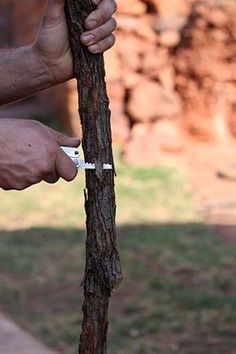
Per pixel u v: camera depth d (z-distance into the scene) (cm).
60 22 312
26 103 2216
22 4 2283
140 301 958
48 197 1523
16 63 328
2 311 943
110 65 1822
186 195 1526
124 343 835
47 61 322
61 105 1956
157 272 1077
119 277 299
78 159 295
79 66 300
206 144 1834
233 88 1841
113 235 299
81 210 1445
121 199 1481
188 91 1841
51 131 295
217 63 1827
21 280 1061
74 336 847
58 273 1086
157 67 1830
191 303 941
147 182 1587
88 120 298
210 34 1822
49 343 836
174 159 1748
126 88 1819
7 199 1520
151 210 1415
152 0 1841
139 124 1802
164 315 905
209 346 824
